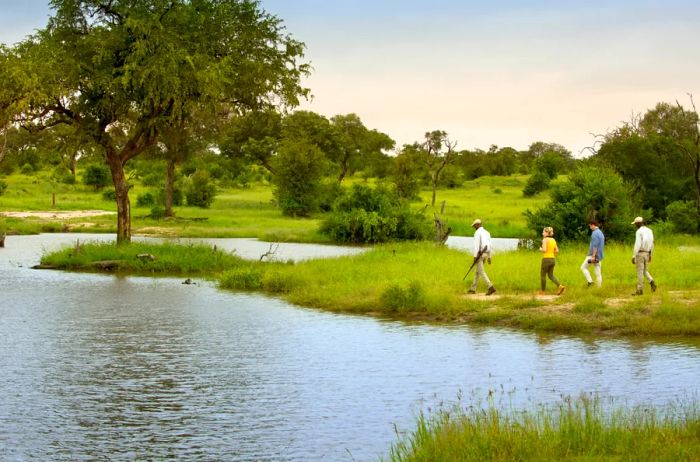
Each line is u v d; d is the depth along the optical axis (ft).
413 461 26.40
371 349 48.39
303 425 33.09
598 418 30.58
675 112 265.34
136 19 96.58
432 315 60.39
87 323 58.03
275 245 137.80
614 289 63.77
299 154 215.31
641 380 39.65
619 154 165.37
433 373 41.98
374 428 32.60
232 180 340.80
